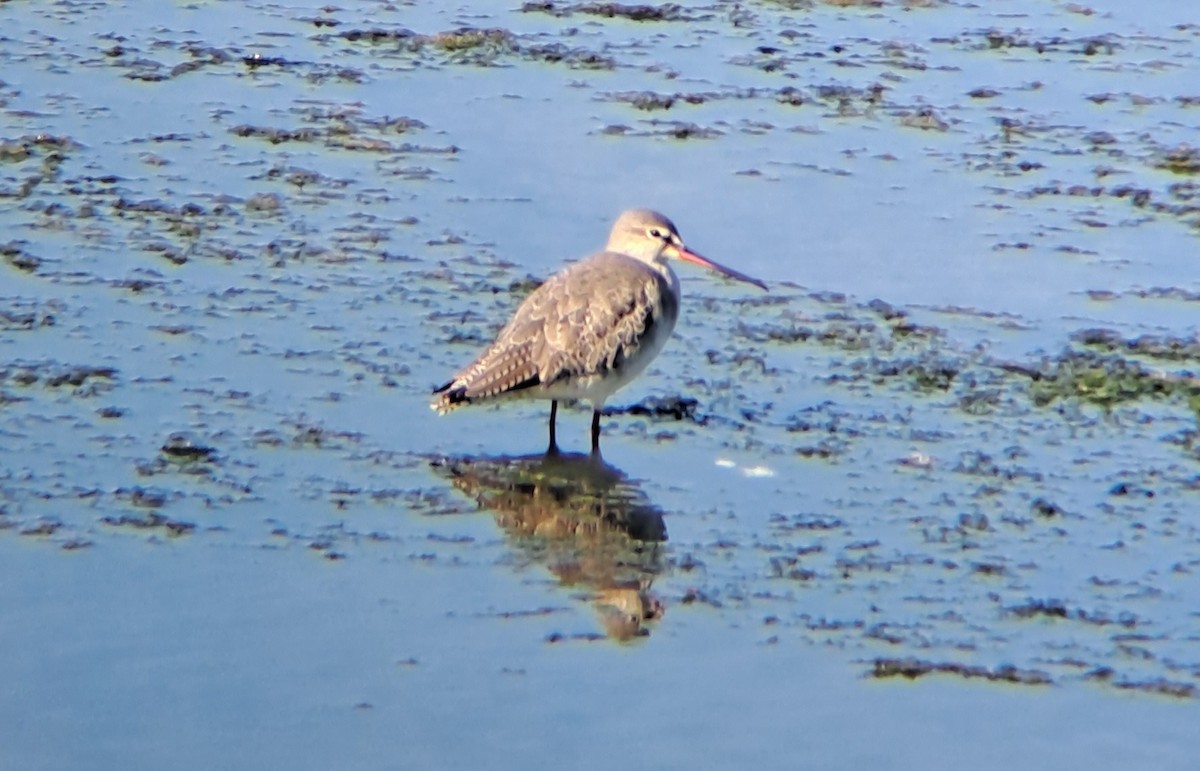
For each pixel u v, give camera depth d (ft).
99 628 39.11
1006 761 35.47
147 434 47.70
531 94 73.31
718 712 36.99
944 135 70.69
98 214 60.95
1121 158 68.95
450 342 53.83
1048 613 40.75
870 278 59.41
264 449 47.34
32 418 48.08
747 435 49.32
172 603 40.16
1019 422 50.31
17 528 42.75
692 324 56.29
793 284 58.95
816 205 64.44
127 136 67.51
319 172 65.41
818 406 51.11
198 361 51.85
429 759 35.14
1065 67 78.23
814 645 39.40
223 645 38.73
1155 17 84.99
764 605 40.96
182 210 61.62
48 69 73.41
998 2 86.58
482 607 40.68
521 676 38.04
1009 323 56.49
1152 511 45.50
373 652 38.68
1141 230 63.05
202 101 71.15
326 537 43.29
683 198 64.44
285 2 83.97
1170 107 74.08
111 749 35.19
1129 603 41.27
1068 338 55.47
